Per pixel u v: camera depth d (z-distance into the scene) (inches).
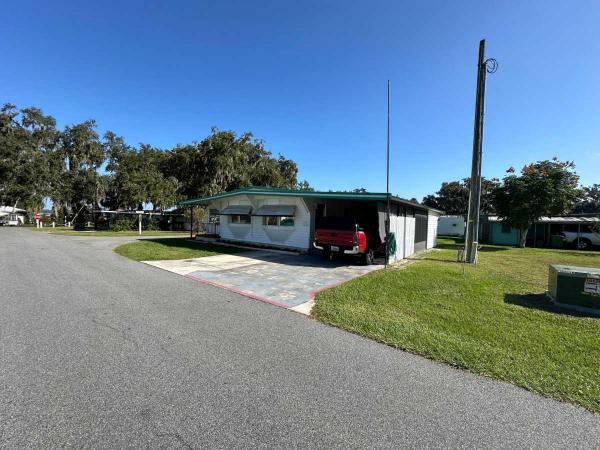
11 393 117.3
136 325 194.7
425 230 768.9
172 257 525.0
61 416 104.9
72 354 151.8
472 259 529.3
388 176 392.5
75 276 344.5
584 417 114.6
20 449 89.7
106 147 1884.8
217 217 869.2
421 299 279.7
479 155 530.0
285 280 353.1
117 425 101.3
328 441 97.3
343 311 236.5
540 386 135.0
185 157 1556.3
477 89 527.5
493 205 964.0
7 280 316.5
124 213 1425.9
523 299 288.7
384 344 178.2
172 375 134.8
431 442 98.7
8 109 1791.3
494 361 157.6
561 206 834.8
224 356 155.7
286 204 645.9
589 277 247.1
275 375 138.3
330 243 486.6
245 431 100.7
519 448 97.3
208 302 255.0
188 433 98.8
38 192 1758.1
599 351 173.9
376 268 451.8
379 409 115.6
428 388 131.8
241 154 1594.5
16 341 165.2
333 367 148.1
